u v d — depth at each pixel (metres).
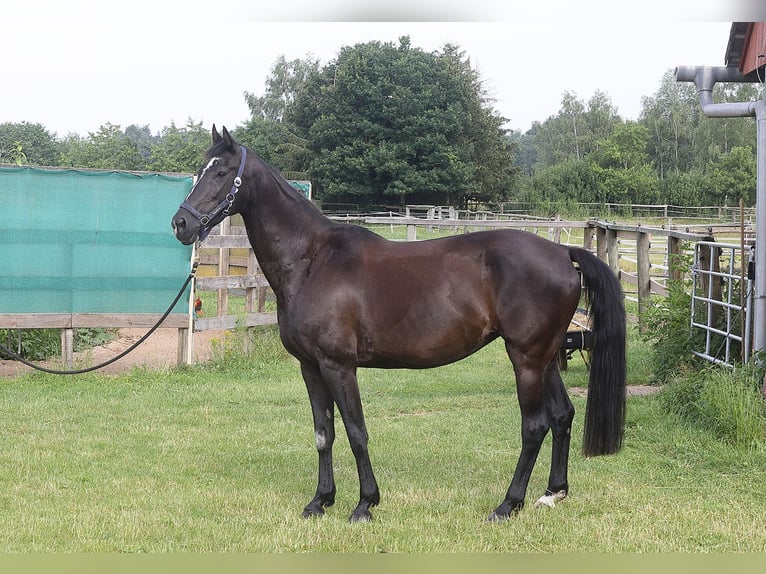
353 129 48.25
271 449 6.22
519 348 4.42
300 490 5.17
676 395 6.94
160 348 11.06
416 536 4.25
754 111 7.18
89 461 5.74
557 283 4.40
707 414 6.34
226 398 8.09
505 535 4.24
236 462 5.81
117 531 4.29
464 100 50.09
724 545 4.11
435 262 4.48
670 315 8.51
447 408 7.71
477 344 4.52
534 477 5.38
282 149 50.75
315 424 4.72
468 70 52.75
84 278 9.22
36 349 10.08
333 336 4.44
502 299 4.40
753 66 7.36
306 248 4.64
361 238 4.61
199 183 4.61
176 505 4.77
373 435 6.59
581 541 4.17
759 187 6.84
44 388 8.34
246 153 4.68
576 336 4.82
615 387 4.61
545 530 4.31
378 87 48.03
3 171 8.88
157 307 9.49
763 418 5.93
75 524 4.38
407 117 47.84
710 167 54.38
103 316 9.30
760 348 6.80
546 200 50.50
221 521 4.52
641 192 53.25
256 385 8.77
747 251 7.17
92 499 4.87
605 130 75.06
